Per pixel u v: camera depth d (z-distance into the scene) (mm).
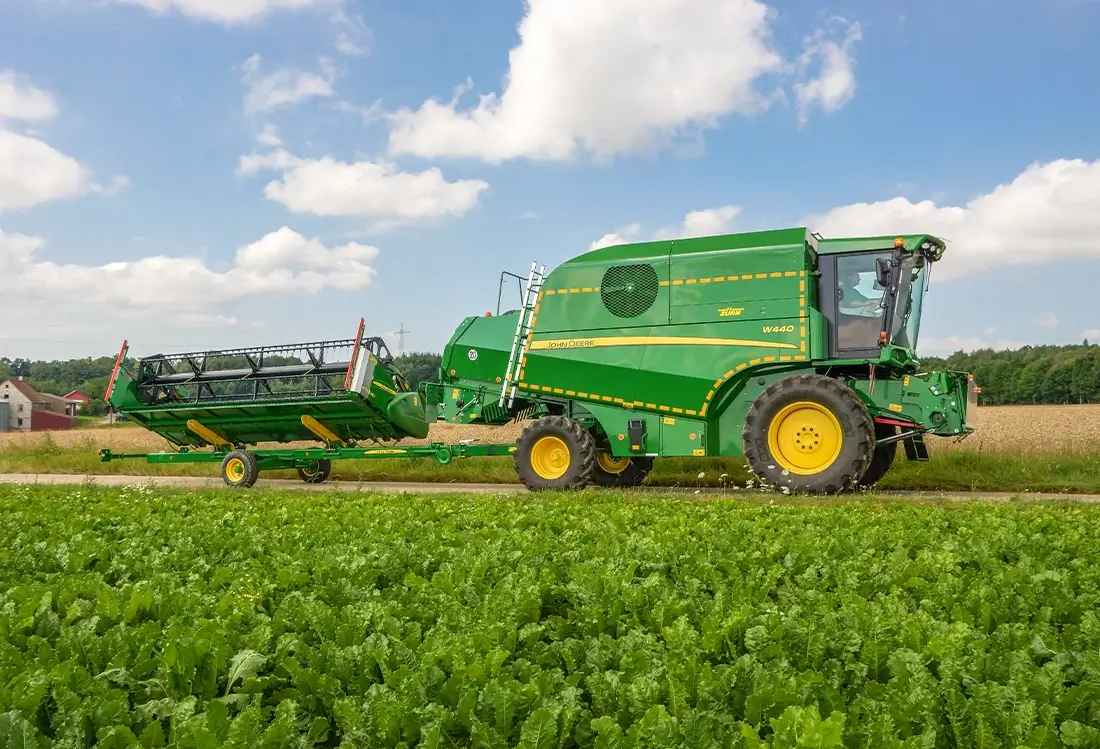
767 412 11164
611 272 12562
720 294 11875
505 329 13945
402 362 17172
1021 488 12281
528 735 2600
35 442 30453
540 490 12289
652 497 10117
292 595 4352
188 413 15719
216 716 2793
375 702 2830
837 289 11703
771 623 3545
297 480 16734
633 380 12250
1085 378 61812
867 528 6742
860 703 2883
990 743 2621
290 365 15602
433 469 16469
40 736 2768
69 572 5434
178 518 8055
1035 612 4027
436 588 4582
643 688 2871
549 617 4070
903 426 11477
